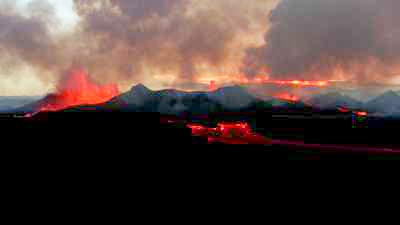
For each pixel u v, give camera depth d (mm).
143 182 15938
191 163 19844
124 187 15141
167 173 17547
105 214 11867
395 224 11461
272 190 15023
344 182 16422
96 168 17734
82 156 19625
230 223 11258
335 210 12672
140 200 13539
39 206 12516
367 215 12203
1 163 17875
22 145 21109
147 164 19016
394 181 16453
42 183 15148
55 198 13438
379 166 19750
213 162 20281
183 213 12227
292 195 14312
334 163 20859
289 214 12133
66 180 15758
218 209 12570
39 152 19875
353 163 20750
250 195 14336
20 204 12656
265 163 20516
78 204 12867
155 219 11484
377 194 14453
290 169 19031
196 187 15406
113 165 18438
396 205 13195
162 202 13219
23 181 15352
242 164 20125
